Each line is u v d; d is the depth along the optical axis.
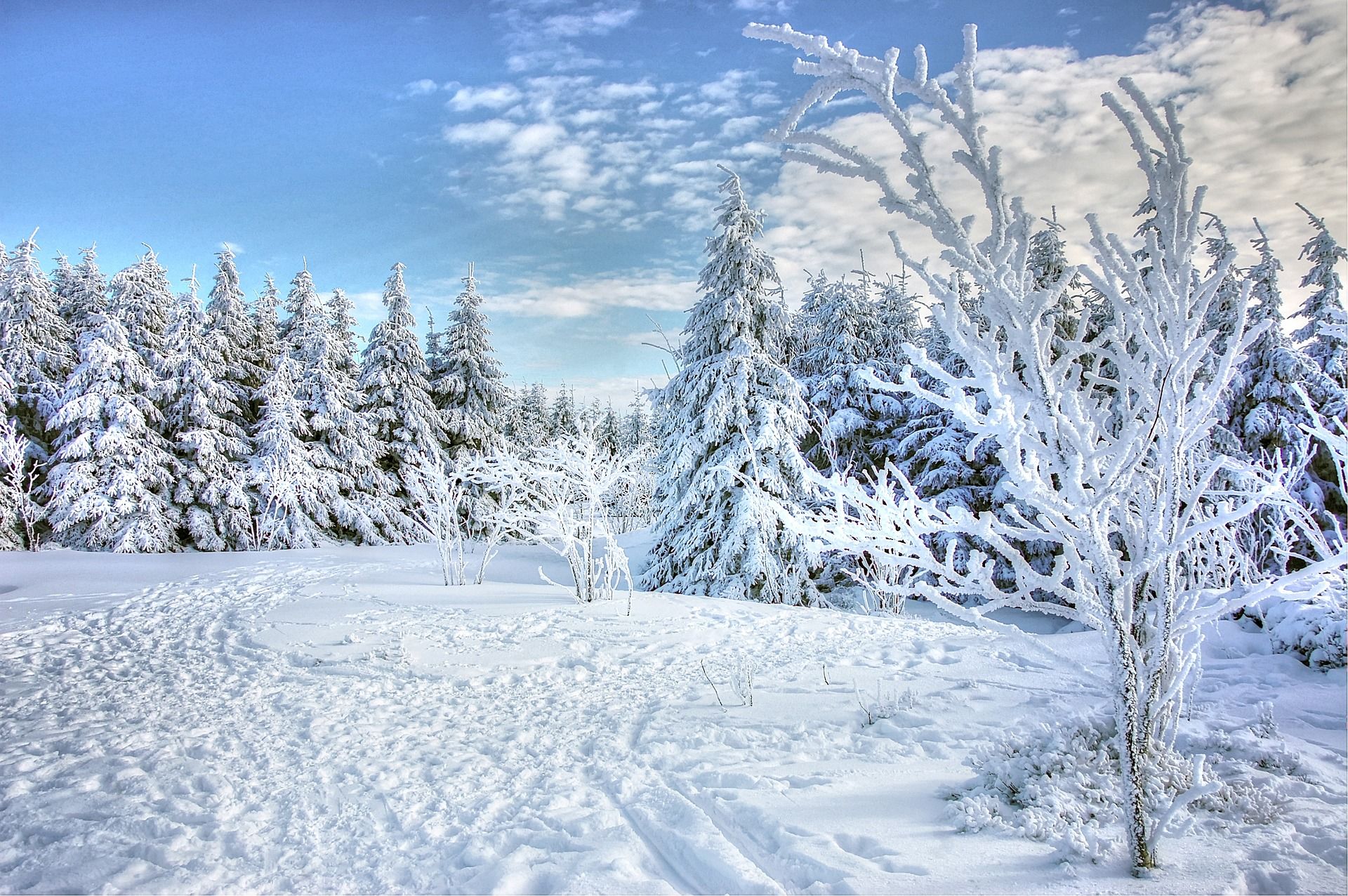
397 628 9.37
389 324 28.41
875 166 2.33
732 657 7.75
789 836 3.34
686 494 15.36
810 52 2.24
